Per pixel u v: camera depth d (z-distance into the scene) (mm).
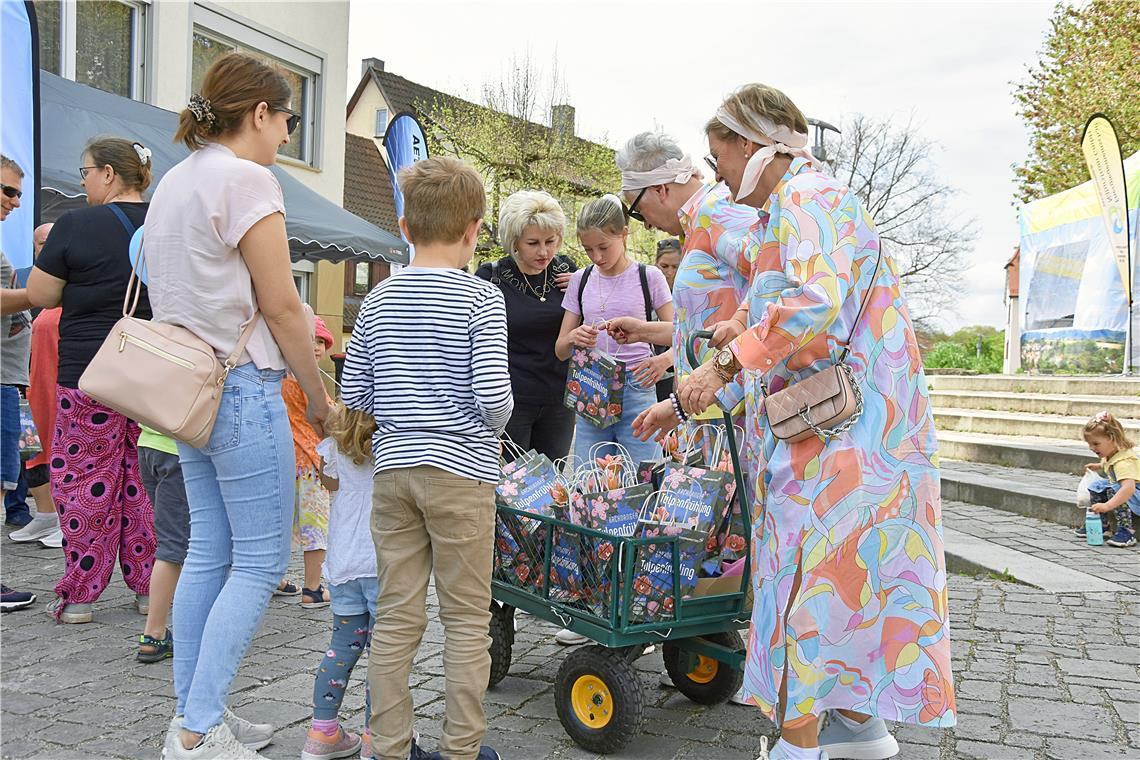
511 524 3529
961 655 4301
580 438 4430
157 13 12258
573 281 4551
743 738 3357
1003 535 7328
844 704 2666
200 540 3111
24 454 6789
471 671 2877
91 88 9141
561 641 4422
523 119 30766
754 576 2834
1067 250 15625
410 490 2844
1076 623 4844
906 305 2807
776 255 2750
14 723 3393
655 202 3674
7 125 6406
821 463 2650
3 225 6473
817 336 2668
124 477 4773
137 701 3621
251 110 3090
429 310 2865
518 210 4461
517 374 4586
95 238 4508
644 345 4480
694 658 3660
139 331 2887
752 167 2805
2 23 6352
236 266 2961
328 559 3193
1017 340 22906
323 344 4980
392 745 2854
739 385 3072
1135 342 12906
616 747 3150
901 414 2705
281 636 4492
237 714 3506
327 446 3283
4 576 5551
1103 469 7023
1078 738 3350
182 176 3006
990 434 12570
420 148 9703
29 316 6473
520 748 3258
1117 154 12500
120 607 4984
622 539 3041
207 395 2869
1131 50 19359
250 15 13727
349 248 9188
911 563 2680
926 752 3229
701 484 3266
